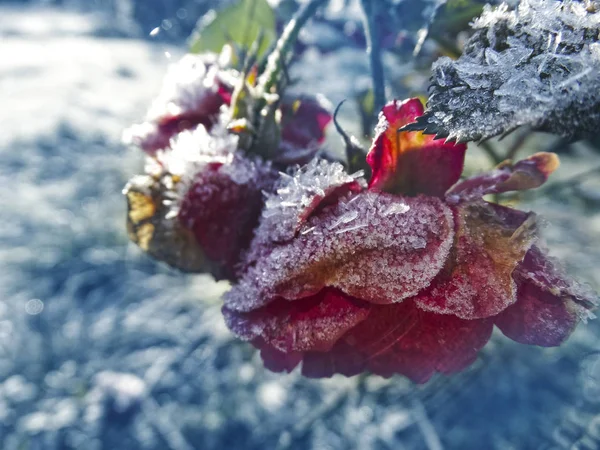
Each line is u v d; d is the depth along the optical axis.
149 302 0.53
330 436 0.40
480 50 0.09
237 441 0.41
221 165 0.11
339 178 0.10
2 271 0.56
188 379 0.45
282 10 0.22
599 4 0.09
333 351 0.11
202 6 0.63
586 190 0.32
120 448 0.40
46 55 1.23
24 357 0.48
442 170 0.10
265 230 0.11
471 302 0.09
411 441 0.39
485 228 0.10
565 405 0.36
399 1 0.20
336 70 0.34
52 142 0.79
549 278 0.10
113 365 0.47
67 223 0.63
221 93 0.13
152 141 0.13
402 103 0.10
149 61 1.22
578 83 0.09
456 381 0.35
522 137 0.18
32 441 0.41
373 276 0.09
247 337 0.10
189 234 0.12
